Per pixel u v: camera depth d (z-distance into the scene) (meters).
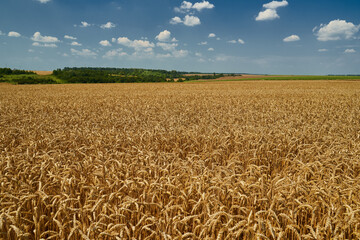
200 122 10.37
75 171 4.22
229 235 2.78
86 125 9.64
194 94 30.67
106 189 3.65
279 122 10.33
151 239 3.17
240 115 12.24
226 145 6.20
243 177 4.36
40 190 3.33
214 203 3.31
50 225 3.37
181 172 4.22
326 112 14.17
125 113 13.47
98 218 3.30
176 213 3.51
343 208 3.28
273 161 5.54
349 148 6.17
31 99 23.94
